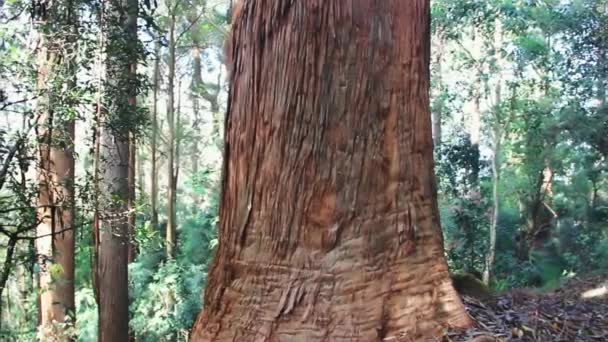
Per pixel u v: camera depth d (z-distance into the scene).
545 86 14.09
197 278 14.55
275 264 2.83
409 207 2.93
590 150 14.44
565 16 13.51
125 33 6.50
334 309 2.75
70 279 10.28
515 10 13.09
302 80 2.79
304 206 2.80
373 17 2.82
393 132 2.88
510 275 14.93
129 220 8.62
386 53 2.86
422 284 2.91
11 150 5.73
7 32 6.15
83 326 13.63
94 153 7.17
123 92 6.61
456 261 15.56
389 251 2.85
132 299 14.72
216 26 18.89
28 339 11.05
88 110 6.47
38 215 6.68
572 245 15.38
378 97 2.84
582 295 6.58
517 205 16.78
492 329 3.27
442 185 16.59
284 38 2.81
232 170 2.98
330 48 2.77
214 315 2.95
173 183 17.97
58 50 6.14
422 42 3.04
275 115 2.82
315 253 2.79
